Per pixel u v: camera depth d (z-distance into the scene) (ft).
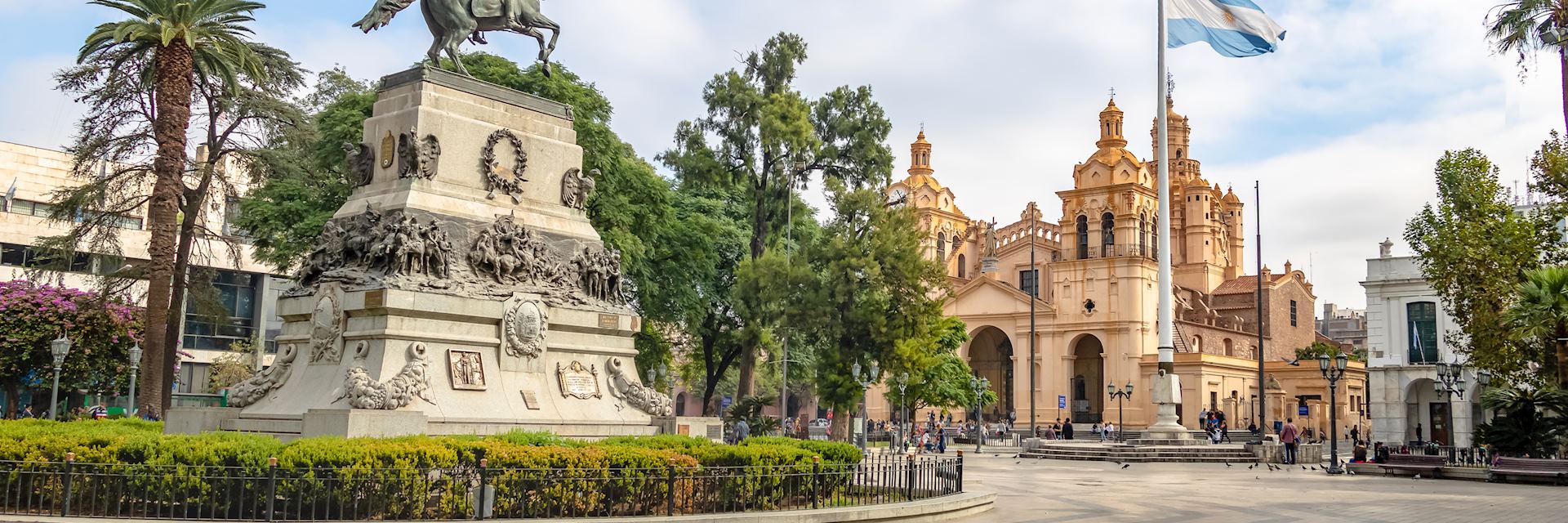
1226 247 319.68
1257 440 177.68
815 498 51.75
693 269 155.74
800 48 168.04
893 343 150.61
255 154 119.24
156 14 104.99
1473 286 118.32
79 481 44.21
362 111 121.49
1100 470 112.88
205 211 127.54
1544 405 102.99
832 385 152.05
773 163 162.71
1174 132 312.29
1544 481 94.43
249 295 218.38
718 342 176.35
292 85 124.16
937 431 210.59
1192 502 71.05
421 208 62.18
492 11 69.21
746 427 121.19
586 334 67.62
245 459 44.06
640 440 54.65
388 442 45.83
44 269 122.21
